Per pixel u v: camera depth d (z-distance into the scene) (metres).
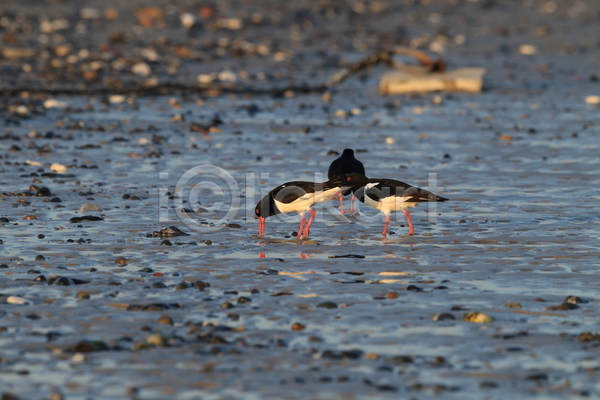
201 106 34.78
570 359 10.12
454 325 11.32
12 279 13.41
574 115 33.34
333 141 27.91
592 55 51.94
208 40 54.66
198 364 9.92
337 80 34.44
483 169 23.52
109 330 11.05
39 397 9.03
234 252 15.37
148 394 9.11
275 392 9.14
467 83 39.34
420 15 69.00
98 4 69.50
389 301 12.37
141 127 29.67
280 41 55.34
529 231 16.84
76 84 38.47
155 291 12.84
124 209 18.77
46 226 17.09
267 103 35.94
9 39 50.34
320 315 11.73
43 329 11.10
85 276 13.64
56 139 27.22
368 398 9.01
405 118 32.72
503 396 9.09
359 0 74.44
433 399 8.99
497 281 13.42
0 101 33.53
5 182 21.09
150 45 50.84
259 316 11.69
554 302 12.29
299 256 15.11
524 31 62.06
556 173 22.91
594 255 14.98
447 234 16.72
